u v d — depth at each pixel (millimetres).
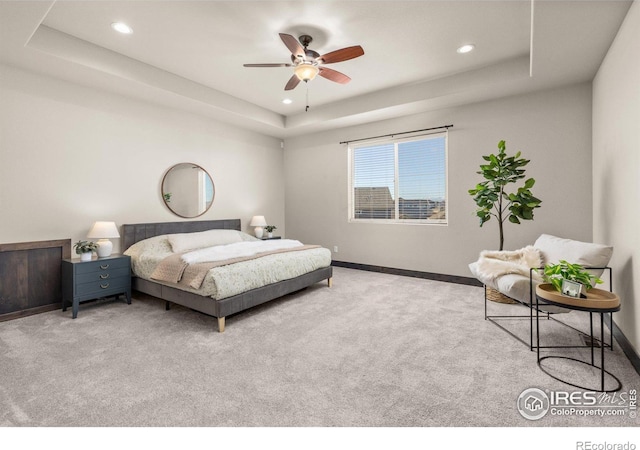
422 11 2586
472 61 3477
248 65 2855
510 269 2625
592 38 2496
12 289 3068
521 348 2326
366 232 5316
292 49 2607
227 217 5250
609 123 2693
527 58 3350
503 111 3961
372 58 3402
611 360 2127
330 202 5723
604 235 2916
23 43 2641
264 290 3158
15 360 2180
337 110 4848
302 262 3729
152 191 4234
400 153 4977
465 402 1681
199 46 3154
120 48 3195
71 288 3088
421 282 4465
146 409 1643
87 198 3617
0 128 3012
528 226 3836
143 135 4117
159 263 3293
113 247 3900
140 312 3223
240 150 5441
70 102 3467
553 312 2330
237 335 2611
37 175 3246
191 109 4457
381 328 2740
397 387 1830
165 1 2455
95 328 2779
